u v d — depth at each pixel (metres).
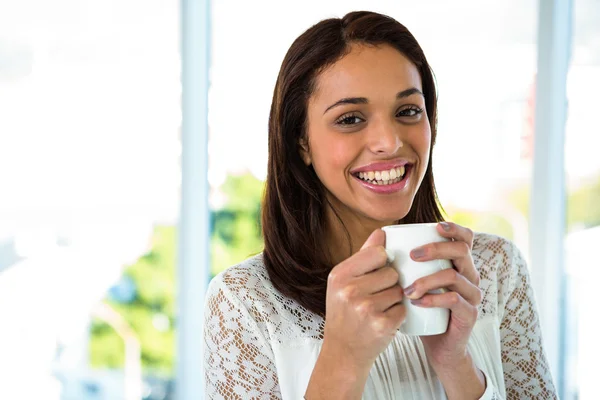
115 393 2.48
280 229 1.14
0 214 2.36
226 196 2.50
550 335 2.50
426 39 2.44
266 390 1.06
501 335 1.19
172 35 2.43
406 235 0.86
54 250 2.42
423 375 1.08
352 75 1.01
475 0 2.43
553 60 2.41
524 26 2.43
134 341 2.49
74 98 2.40
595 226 2.47
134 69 2.42
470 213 2.50
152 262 2.49
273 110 1.15
